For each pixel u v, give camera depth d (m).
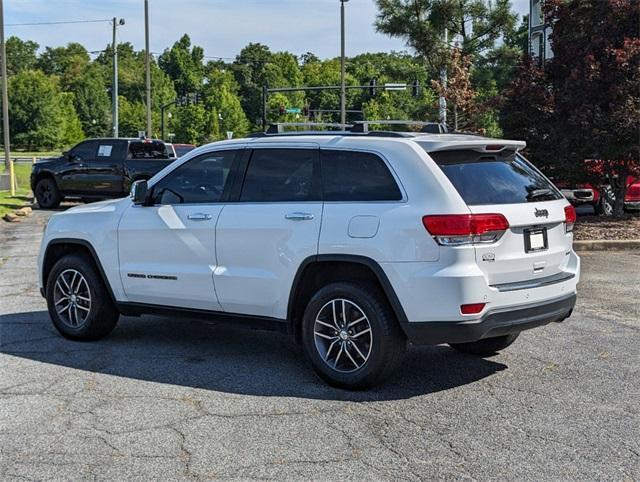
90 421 5.26
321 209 6.04
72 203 25.44
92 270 7.37
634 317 8.52
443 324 5.52
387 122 6.68
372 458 4.64
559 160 16.11
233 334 7.83
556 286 6.07
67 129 116.44
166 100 120.50
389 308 5.76
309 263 6.03
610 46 15.40
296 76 146.62
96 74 135.38
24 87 110.50
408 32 27.95
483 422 5.25
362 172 6.00
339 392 5.91
